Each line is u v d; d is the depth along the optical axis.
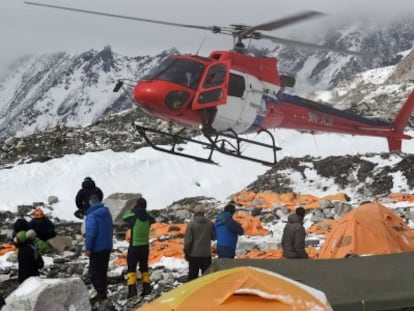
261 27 20.84
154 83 20.61
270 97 22.30
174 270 15.55
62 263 16.45
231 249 14.12
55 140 37.78
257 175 34.81
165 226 21.11
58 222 24.30
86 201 18.59
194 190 32.78
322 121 25.11
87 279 14.89
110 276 14.64
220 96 20.48
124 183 32.03
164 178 33.25
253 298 8.61
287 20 20.27
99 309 12.52
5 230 20.91
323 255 15.54
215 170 34.75
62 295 10.97
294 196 25.97
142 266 13.48
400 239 15.14
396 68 101.56
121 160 33.75
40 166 31.27
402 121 29.25
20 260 12.80
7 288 14.41
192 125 21.14
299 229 13.91
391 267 11.20
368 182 28.02
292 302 8.55
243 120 21.62
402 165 28.30
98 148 36.84
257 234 20.33
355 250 14.98
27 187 28.84
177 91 20.50
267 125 22.77
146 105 20.80
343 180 28.67
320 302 8.69
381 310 10.29
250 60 21.67
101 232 12.78
